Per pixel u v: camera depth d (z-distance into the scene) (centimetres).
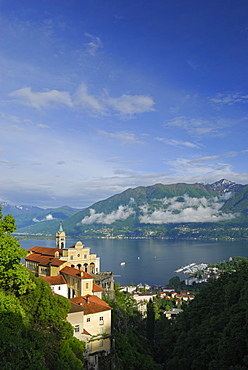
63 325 7394
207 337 10675
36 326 7050
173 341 14000
